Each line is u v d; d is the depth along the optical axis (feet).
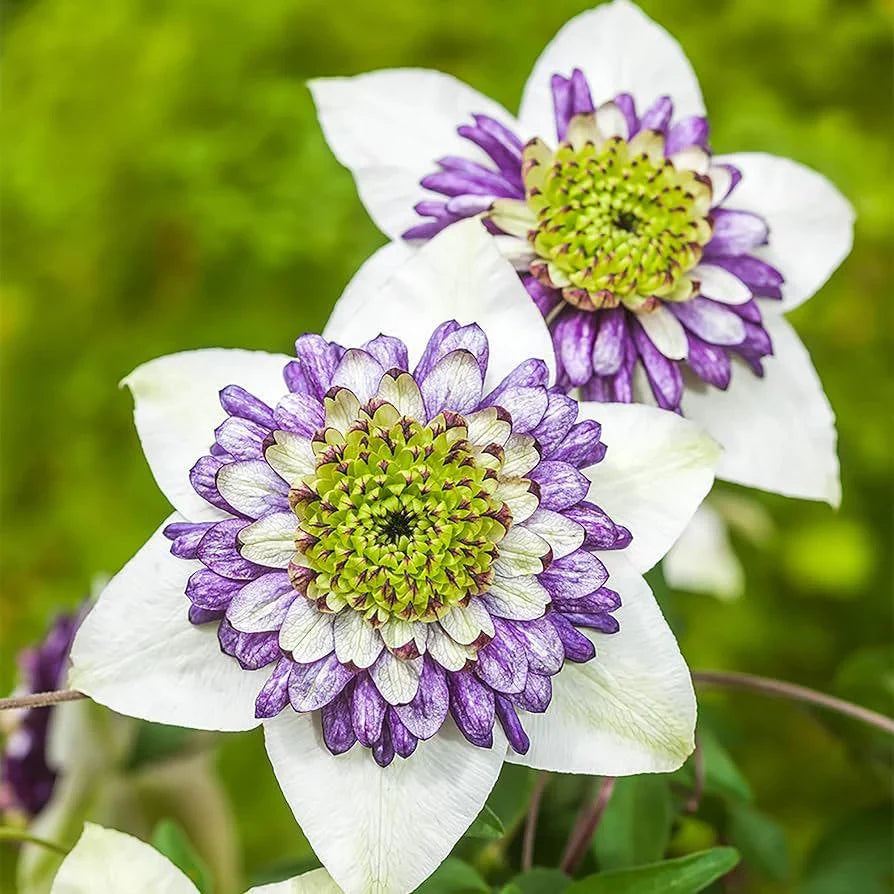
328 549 1.06
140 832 1.44
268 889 1.08
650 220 1.19
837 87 2.16
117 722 1.39
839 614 2.16
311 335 1.10
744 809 1.39
